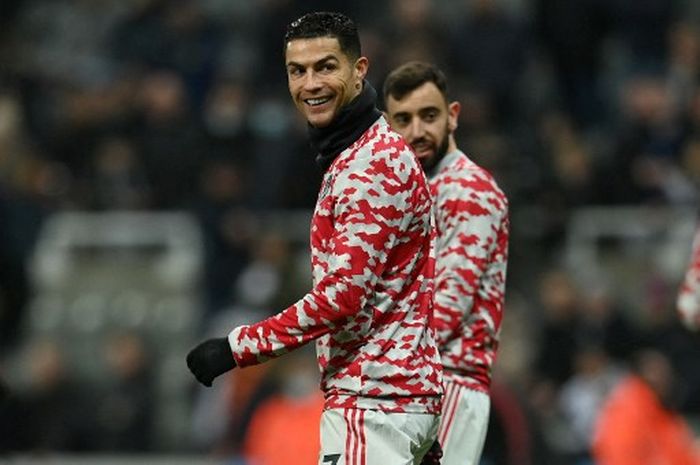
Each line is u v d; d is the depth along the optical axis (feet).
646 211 195.52
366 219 71.82
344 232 71.92
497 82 205.98
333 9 216.95
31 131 220.64
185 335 197.16
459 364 84.53
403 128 86.48
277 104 207.51
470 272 84.48
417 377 73.15
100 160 210.79
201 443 181.16
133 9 234.79
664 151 200.23
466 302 84.28
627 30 222.48
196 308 199.00
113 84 223.30
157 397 186.91
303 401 158.71
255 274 190.49
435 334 76.59
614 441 154.81
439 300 84.28
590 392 168.04
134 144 209.36
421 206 73.56
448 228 85.30
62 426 177.78
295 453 156.87
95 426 178.29
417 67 86.48
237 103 206.69
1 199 200.54
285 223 197.98
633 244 194.39
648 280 187.11
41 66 239.91
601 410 164.14
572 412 167.73
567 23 218.59
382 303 73.00
